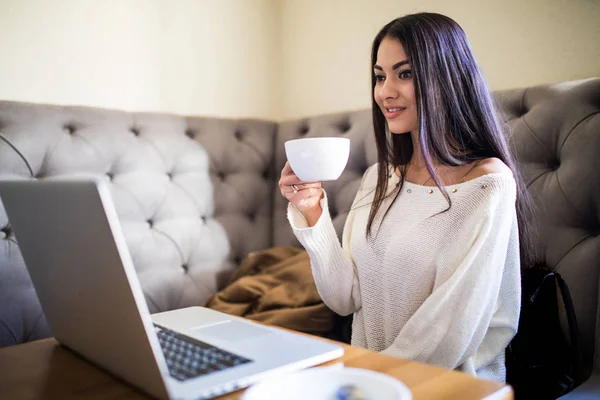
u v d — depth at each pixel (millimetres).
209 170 1856
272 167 2025
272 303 1509
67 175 1520
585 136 1213
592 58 1408
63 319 763
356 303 1215
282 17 2295
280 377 576
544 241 1261
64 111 1562
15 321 1382
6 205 737
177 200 1747
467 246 1003
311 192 1096
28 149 1459
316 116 1930
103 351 676
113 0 1804
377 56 1159
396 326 1113
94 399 615
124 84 1845
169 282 1681
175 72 1979
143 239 1641
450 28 1101
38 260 730
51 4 1668
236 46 2162
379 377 564
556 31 1470
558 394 1078
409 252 1091
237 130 1970
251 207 1951
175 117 1827
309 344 730
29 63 1636
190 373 620
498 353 1071
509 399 594
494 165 1078
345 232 1302
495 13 1594
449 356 975
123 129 1666
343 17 2045
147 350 558
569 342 1135
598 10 1385
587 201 1198
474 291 978
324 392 548
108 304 597
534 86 1367
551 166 1300
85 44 1746
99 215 538
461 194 1054
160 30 1930
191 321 877
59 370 722
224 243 1850
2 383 674
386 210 1181
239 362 654
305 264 1589
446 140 1120
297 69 2256
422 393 579
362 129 1742
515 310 1069
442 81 1078
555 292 1156
